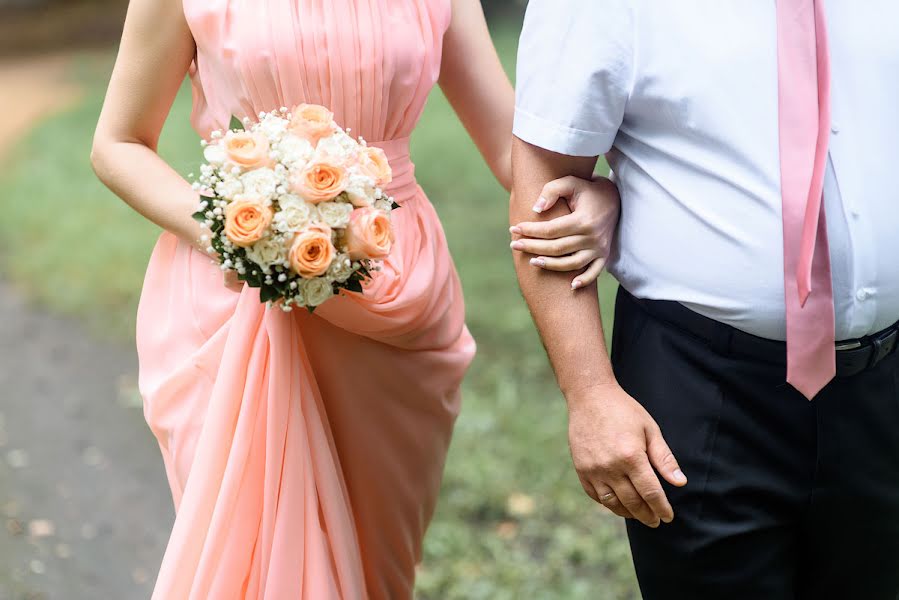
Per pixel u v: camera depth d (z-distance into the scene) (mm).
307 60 4391
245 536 4402
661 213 3984
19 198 15984
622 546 7027
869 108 3826
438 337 4855
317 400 4656
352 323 4527
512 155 4199
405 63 4543
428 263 4742
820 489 4082
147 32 4492
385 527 4973
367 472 4852
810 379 3850
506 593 6520
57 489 8148
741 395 4016
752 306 3881
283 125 4082
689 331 4035
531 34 4035
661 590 4281
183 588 4383
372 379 4730
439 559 6926
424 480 5047
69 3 36438
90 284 12492
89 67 29094
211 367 4512
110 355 10742
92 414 9477
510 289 11359
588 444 3977
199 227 4430
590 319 4070
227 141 4012
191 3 4410
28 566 7051
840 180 3811
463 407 8758
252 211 3877
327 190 3914
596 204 4082
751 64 3783
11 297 12422
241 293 4453
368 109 4523
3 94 26453
